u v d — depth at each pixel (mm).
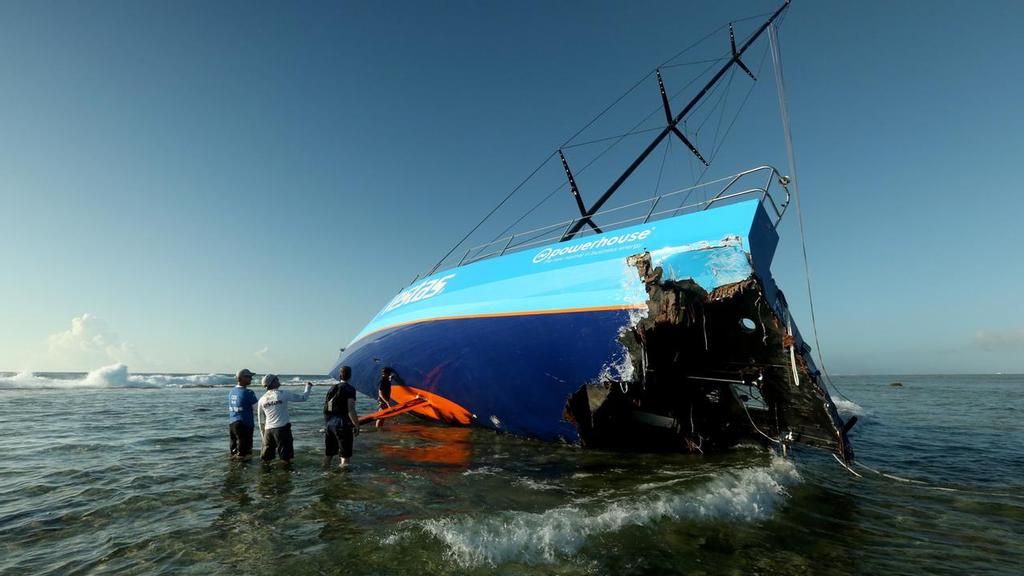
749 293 6957
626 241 8164
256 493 6328
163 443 10352
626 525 5039
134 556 4316
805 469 8922
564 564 4148
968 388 58688
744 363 8398
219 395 29078
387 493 6332
